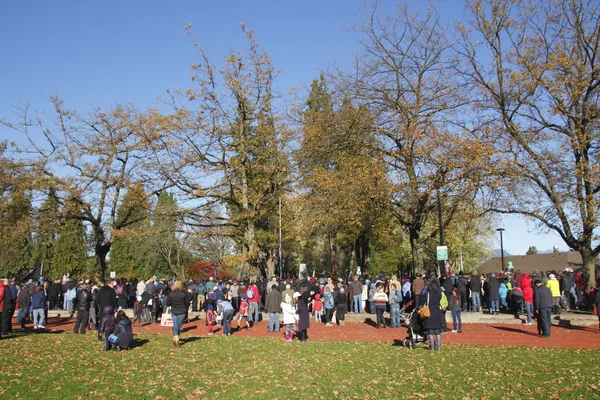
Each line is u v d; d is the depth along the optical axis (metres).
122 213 38.62
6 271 59.91
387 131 29.16
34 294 21.58
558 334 18.86
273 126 31.17
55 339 17.81
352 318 24.66
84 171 32.78
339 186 28.48
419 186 27.02
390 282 23.08
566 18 27.11
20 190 31.16
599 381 10.66
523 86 26.92
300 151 31.05
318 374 11.91
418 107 27.88
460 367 12.44
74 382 11.05
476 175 25.53
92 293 21.78
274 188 32.09
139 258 58.59
